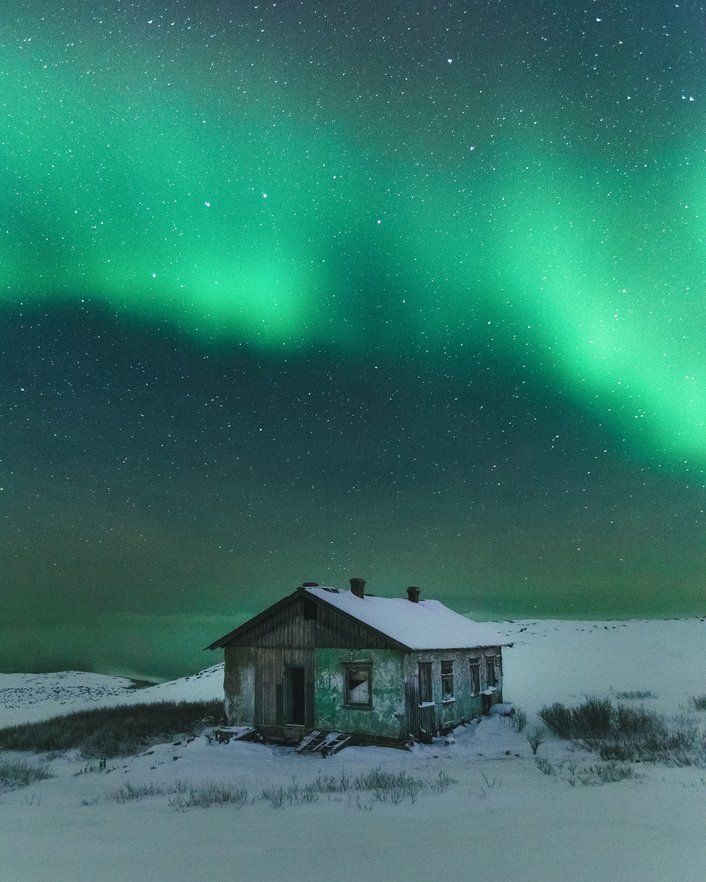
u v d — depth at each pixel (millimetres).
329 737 22219
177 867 7152
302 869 6777
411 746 21438
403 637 22922
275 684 24500
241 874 6676
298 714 25078
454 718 24719
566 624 76250
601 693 34594
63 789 16594
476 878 6012
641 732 20359
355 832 8977
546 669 47312
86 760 22234
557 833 7973
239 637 25688
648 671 43375
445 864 6664
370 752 20969
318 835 8875
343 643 23328
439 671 24312
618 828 8070
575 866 6266
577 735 21141
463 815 9945
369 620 23328
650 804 9758
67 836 9703
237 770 18484
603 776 13031
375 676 22484
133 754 22953
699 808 9203
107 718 33406
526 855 6859
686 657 48906
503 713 26344
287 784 15680
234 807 12156
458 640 26250
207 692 49625
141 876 6770
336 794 13297
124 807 13086
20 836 9875
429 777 15398
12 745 25750
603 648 56312
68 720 34031
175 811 12047
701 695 31281
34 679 85250
